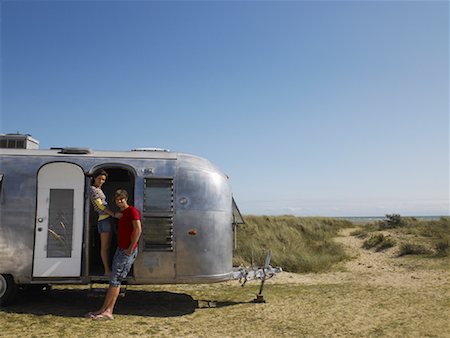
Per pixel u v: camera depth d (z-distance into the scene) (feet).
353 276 36.52
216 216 23.40
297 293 28.17
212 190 23.56
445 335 18.34
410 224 75.25
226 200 24.30
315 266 40.88
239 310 23.20
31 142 26.43
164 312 22.57
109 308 20.54
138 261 22.00
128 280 22.09
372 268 40.88
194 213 22.77
